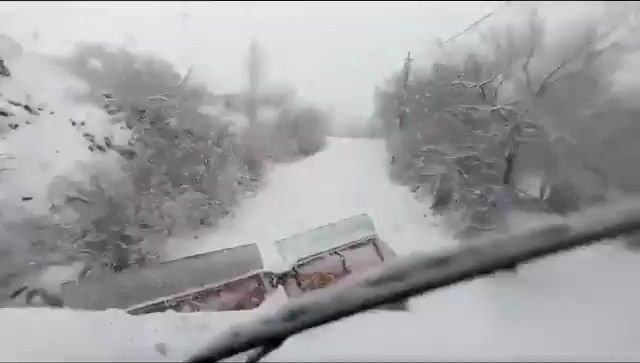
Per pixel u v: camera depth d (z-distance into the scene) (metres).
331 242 10.55
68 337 8.92
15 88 11.44
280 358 8.66
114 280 9.91
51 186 10.39
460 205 10.87
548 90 11.55
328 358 8.63
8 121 10.95
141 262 10.31
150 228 10.84
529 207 10.83
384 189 11.67
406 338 8.89
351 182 11.89
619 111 11.22
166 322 9.18
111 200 10.58
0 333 8.94
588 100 11.40
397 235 10.72
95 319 9.23
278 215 11.33
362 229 10.73
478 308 9.34
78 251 10.09
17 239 10.01
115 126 11.52
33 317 9.22
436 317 9.21
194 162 11.73
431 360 8.56
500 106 11.27
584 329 8.97
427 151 11.51
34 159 10.68
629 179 10.82
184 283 9.92
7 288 9.72
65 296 9.69
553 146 11.11
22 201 10.23
